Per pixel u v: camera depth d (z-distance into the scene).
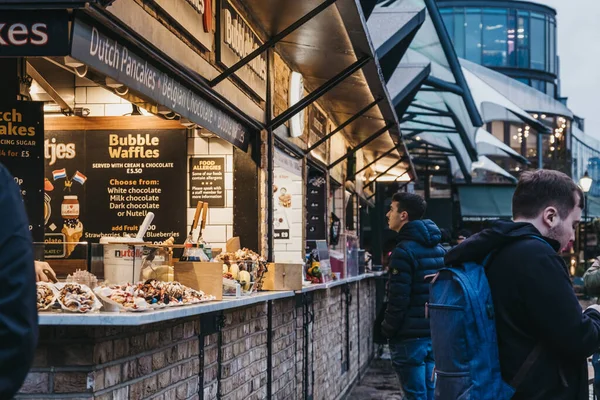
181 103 4.74
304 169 9.19
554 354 3.02
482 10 60.12
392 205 7.33
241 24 6.13
